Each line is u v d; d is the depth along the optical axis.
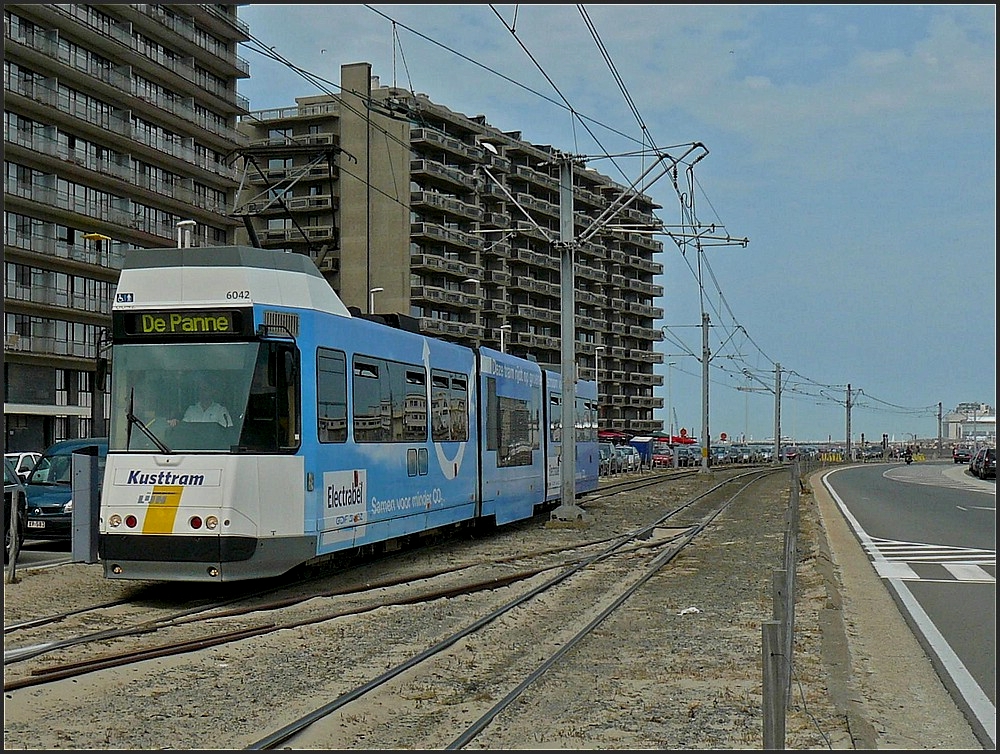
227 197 74.38
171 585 15.07
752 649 10.82
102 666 9.64
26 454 34.28
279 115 84.94
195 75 69.38
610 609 13.28
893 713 8.26
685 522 27.64
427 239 87.69
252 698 8.59
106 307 61.06
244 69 73.62
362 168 83.69
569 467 25.78
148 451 13.41
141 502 13.23
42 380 56.50
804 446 167.50
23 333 55.09
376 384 16.36
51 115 56.22
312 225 84.38
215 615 12.53
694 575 16.92
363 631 11.68
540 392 26.50
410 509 17.58
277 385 13.63
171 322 13.70
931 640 11.24
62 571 16.52
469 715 8.13
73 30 58.16
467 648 10.82
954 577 16.59
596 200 110.88
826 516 30.67
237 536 13.05
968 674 9.60
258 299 13.69
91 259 59.50
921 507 34.78
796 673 9.42
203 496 13.10
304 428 13.96
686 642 11.22
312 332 14.30
